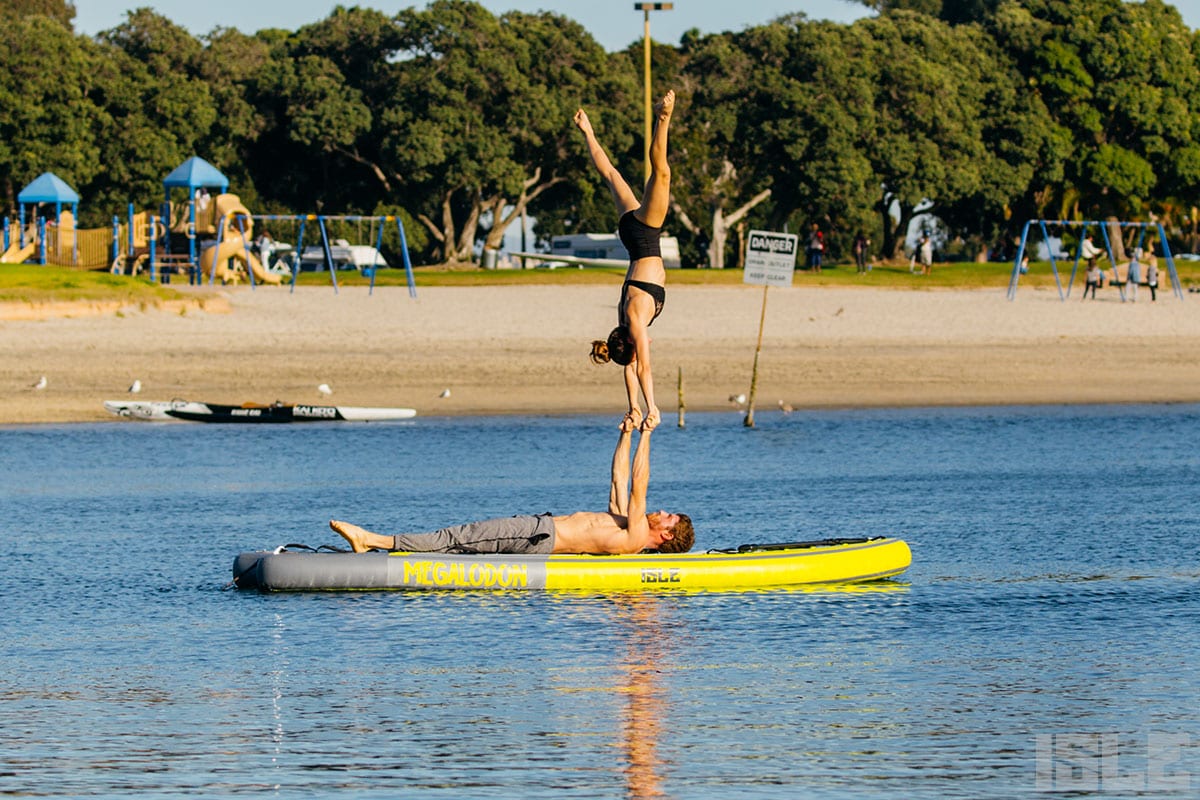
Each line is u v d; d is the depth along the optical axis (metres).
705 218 181.75
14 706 23.55
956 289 123.44
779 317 98.25
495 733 22.23
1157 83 174.50
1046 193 176.25
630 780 20.20
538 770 20.61
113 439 57.34
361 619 29.16
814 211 166.62
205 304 94.56
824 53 157.12
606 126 161.25
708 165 167.62
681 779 20.23
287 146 169.12
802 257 172.38
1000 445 56.59
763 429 61.16
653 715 23.11
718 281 123.88
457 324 91.44
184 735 22.14
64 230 125.38
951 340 88.81
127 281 97.81
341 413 63.19
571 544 32.44
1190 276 133.75
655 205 29.77
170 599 30.98
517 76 158.50
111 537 37.97
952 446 56.22
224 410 62.66
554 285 123.69
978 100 167.62
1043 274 136.62
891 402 69.62
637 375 31.64
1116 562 34.81
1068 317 99.69
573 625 28.67
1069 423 63.34
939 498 44.06
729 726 22.56
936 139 164.25
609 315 96.12
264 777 20.34
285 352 79.88
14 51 152.38
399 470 49.97
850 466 50.91
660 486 46.28
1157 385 75.00
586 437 58.41
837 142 156.50
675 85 167.25
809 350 84.25
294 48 170.50
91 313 88.00
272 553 32.06
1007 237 183.50
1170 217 185.88
